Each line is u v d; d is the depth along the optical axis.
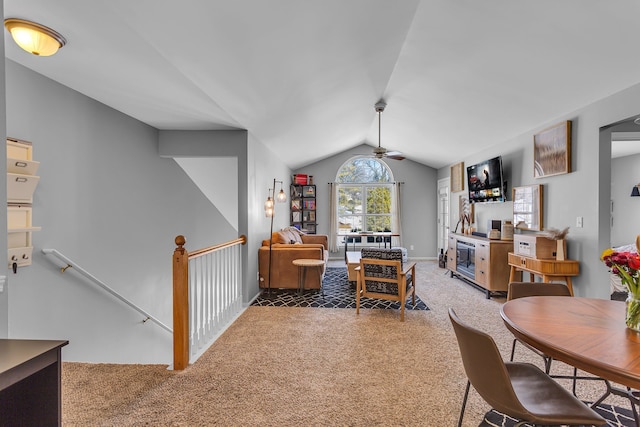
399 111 5.33
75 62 2.48
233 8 1.99
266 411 1.99
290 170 8.18
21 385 1.17
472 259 5.20
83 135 3.13
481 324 3.57
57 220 2.85
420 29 2.99
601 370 1.15
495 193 5.07
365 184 8.53
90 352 3.20
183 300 2.56
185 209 4.96
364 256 3.85
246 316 3.85
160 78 2.77
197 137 4.42
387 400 2.12
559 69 2.98
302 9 2.17
